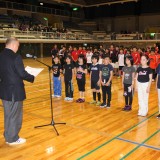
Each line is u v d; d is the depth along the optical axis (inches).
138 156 147.3
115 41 1080.2
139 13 1239.5
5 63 153.9
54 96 314.7
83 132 188.2
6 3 1037.2
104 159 143.5
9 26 933.8
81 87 283.3
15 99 155.3
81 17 1390.3
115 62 499.8
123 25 1296.8
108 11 1327.5
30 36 899.4
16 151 155.2
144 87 226.4
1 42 811.4
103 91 259.6
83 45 1101.1
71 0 1121.4
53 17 1254.3
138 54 448.1
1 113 236.8
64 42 996.6
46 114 236.5
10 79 153.7
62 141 170.9
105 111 247.0
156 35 985.5
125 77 245.4
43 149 157.9
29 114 236.5
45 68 645.3
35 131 190.7
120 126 202.1
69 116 229.9
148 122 212.7
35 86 390.9
